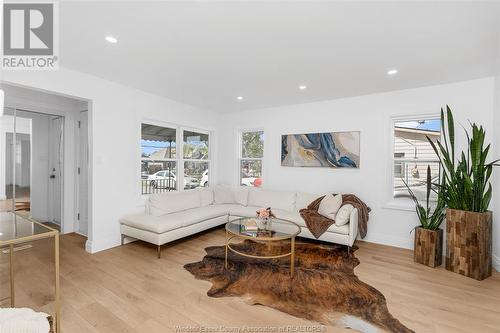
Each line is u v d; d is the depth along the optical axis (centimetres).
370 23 195
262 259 310
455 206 277
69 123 412
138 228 335
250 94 393
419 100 348
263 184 492
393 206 365
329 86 349
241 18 190
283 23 196
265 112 488
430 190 325
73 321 188
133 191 375
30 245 347
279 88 361
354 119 397
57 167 436
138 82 343
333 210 354
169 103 429
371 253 333
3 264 281
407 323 190
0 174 379
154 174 421
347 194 387
